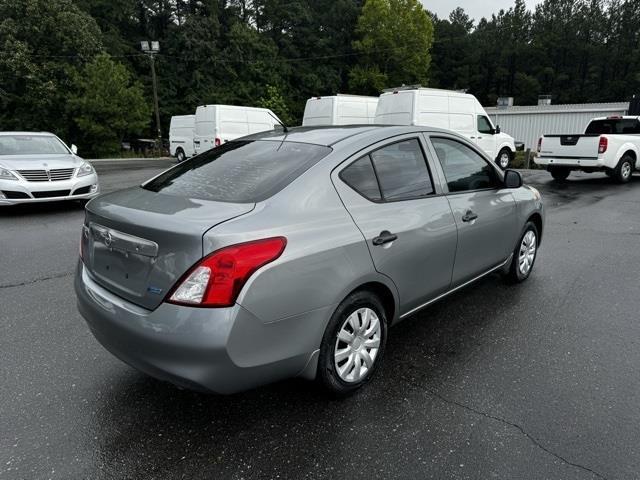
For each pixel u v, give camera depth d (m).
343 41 54.41
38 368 3.05
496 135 14.79
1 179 7.77
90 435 2.41
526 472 2.15
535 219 4.65
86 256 2.74
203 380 2.12
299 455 2.27
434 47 66.25
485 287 4.53
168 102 42.03
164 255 2.17
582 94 72.56
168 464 2.21
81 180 8.45
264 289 2.17
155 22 46.31
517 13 85.25
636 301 4.17
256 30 49.38
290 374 2.42
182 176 2.95
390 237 2.74
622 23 78.56
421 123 12.75
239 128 17.70
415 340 3.46
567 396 2.74
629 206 9.00
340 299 2.50
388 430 2.45
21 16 30.48
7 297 4.29
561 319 3.81
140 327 2.19
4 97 30.41
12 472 2.14
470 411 2.61
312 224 2.41
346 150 2.79
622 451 2.28
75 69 31.16
